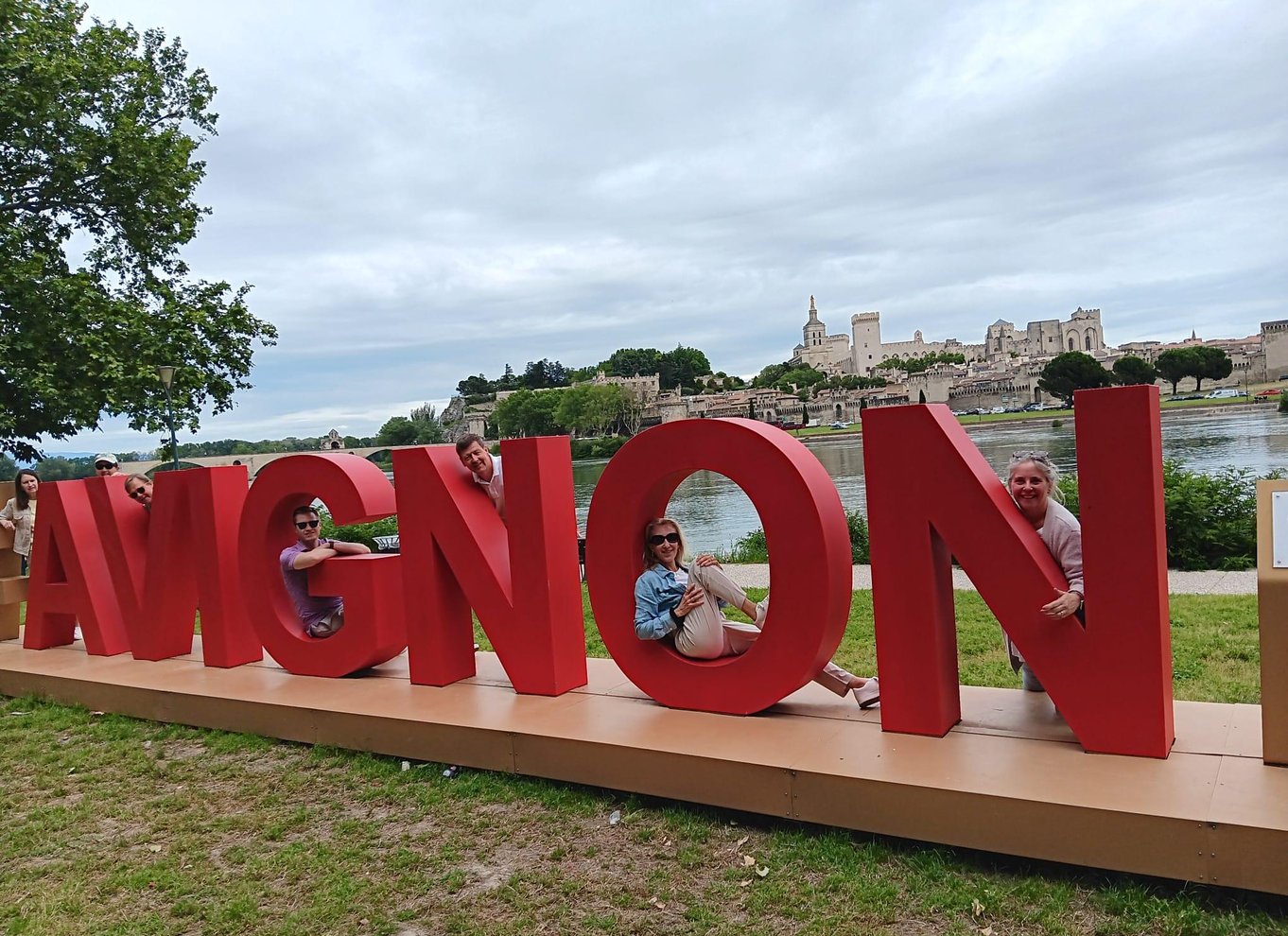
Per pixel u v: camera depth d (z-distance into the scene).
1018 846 3.13
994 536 3.68
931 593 3.83
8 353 16.69
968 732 3.92
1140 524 3.40
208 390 19.47
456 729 4.60
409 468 5.44
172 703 5.82
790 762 3.67
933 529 3.83
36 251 17.66
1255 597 7.68
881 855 3.37
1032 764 3.46
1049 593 3.59
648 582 4.64
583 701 4.89
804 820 3.58
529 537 5.02
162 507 6.73
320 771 4.77
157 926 3.37
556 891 3.37
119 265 19.55
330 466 5.71
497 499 5.52
